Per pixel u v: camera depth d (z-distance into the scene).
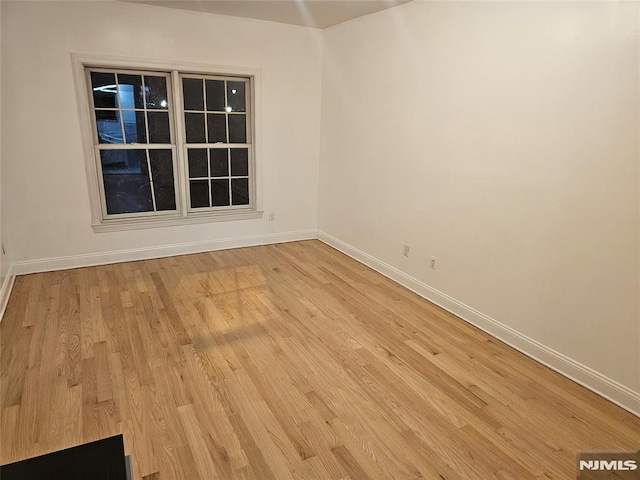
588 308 2.48
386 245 4.24
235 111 4.81
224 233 4.99
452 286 3.47
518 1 2.69
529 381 2.58
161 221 4.58
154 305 3.46
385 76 3.98
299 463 1.91
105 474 1.12
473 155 3.15
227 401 2.31
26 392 2.34
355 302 3.65
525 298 2.86
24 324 3.09
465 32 3.10
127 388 2.39
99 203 4.25
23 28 3.59
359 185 4.56
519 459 1.96
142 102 4.32
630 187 2.23
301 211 5.38
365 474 1.86
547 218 2.66
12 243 3.93
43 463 1.14
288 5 3.88
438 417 2.23
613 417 2.27
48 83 3.77
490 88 2.95
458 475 1.87
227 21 4.36
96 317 3.23
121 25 3.94
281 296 3.72
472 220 3.21
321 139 5.19
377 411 2.27
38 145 3.85
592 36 2.31
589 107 2.37
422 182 3.67
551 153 2.60
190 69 4.32
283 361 2.71
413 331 3.16
